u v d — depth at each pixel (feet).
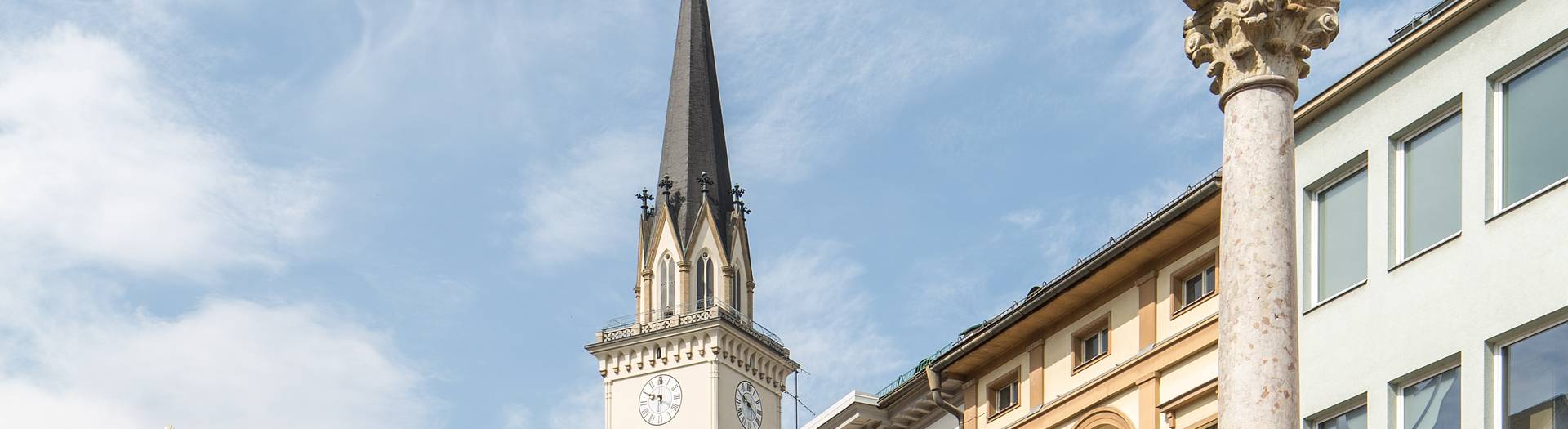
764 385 537.24
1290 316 72.49
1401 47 104.37
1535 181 94.38
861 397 183.73
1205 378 140.36
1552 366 90.89
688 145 558.15
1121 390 148.97
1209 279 143.95
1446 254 98.43
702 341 520.01
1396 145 104.63
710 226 542.16
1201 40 79.41
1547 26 95.04
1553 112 94.17
